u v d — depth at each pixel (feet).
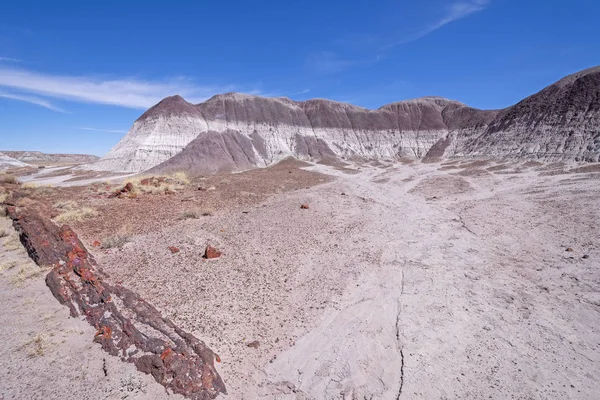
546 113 200.23
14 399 24.30
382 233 71.10
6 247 48.01
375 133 325.42
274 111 318.24
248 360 31.35
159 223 67.56
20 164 306.96
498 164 180.14
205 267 49.32
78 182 156.25
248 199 98.27
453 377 29.99
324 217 82.48
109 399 24.82
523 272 50.70
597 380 29.37
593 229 65.72
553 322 37.91
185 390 26.02
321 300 42.83
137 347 29.09
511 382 29.32
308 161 268.41
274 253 57.11
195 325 35.27
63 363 27.86
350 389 28.66
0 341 29.94
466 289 45.93
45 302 35.76
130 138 259.80
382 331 36.73
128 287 41.47
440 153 266.57
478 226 75.36
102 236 57.52
